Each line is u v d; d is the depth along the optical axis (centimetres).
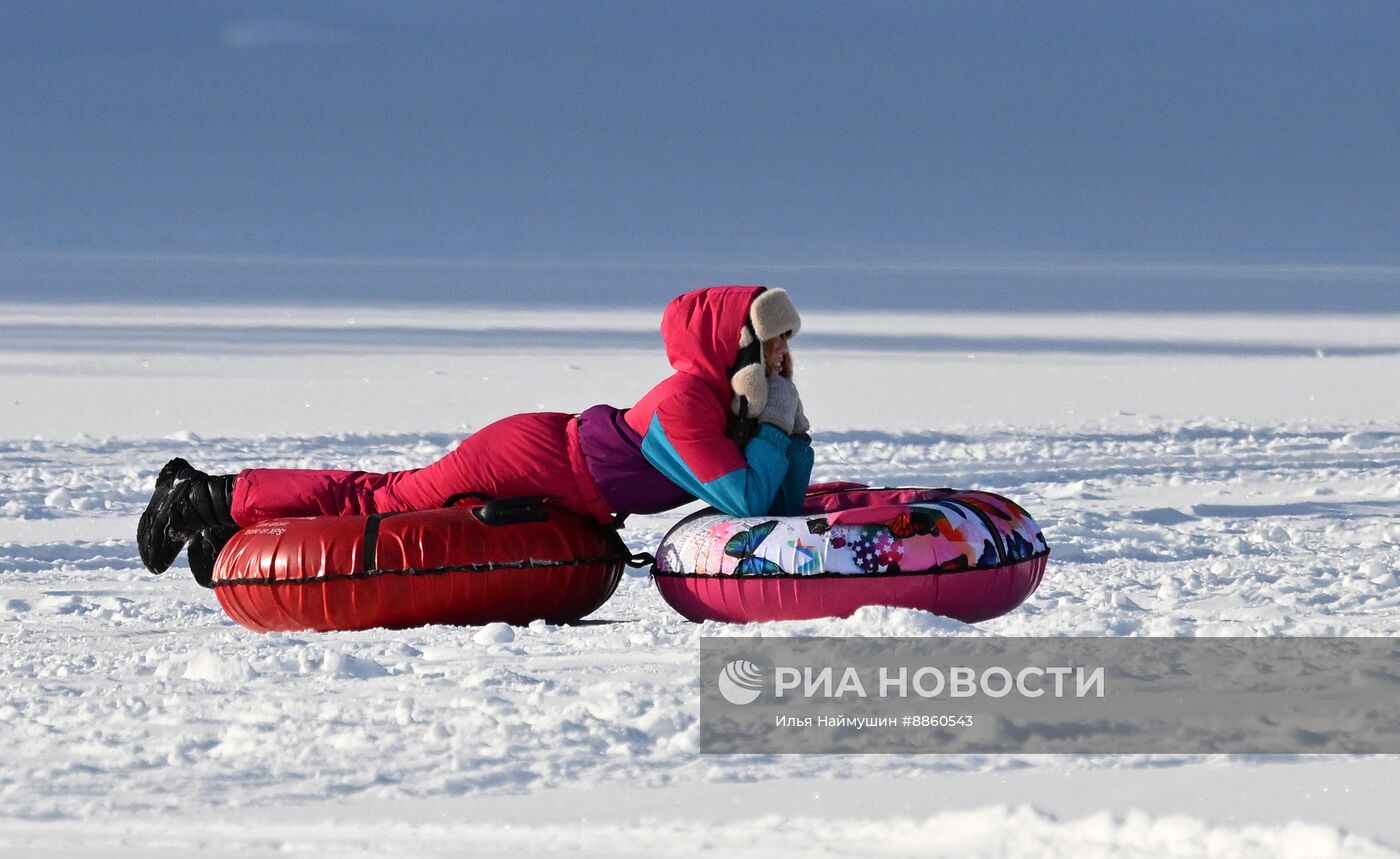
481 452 3002
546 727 2045
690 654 2534
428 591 2858
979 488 5553
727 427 2964
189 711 2202
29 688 2403
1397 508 5166
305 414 7862
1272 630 2698
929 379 9681
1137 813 1609
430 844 1633
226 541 3102
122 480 5503
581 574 2938
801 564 2756
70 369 9575
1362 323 14700
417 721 2106
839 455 6259
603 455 2967
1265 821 1614
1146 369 10400
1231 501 5300
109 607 3397
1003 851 1559
